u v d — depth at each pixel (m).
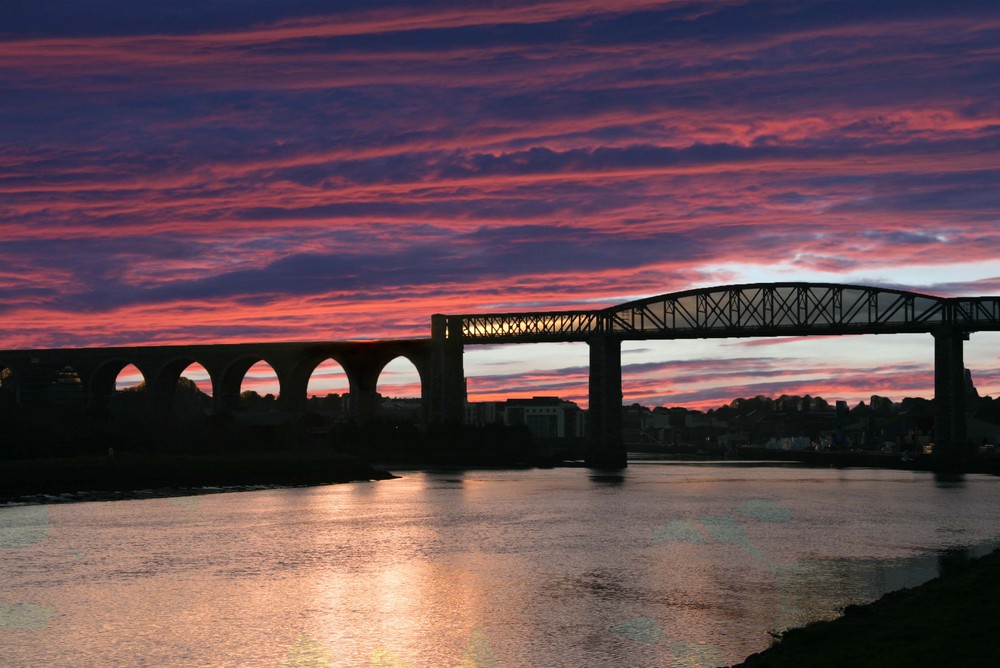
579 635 71.94
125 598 85.19
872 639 57.41
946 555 106.94
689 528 133.50
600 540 120.75
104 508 159.00
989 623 58.97
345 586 90.56
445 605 82.25
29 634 73.25
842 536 124.00
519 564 102.31
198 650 69.06
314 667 65.25
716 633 71.94
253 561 104.50
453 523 140.12
